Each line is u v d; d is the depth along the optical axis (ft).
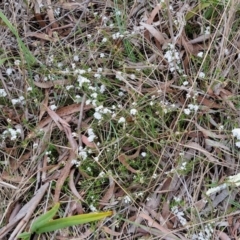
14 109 1.67
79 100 1.65
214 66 1.68
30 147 1.64
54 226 1.40
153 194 1.56
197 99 1.67
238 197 1.57
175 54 1.66
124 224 1.54
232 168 1.59
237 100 1.65
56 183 1.56
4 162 1.60
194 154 1.61
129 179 1.58
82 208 1.55
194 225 1.50
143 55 1.77
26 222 1.52
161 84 1.69
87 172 1.57
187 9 1.76
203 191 1.57
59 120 1.65
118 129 1.63
